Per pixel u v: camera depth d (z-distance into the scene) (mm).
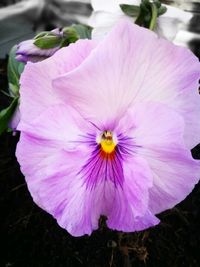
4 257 110
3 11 176
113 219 77
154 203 77
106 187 78
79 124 70
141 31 63
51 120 69
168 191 75
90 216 75
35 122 69
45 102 72
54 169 71
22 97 72
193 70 68
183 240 114
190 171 71
